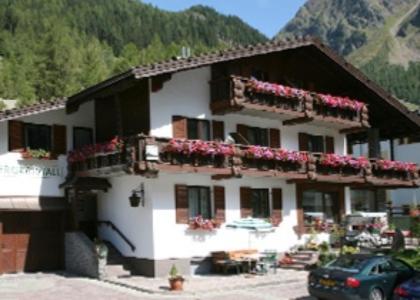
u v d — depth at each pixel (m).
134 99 23.03
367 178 27.81
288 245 26.27
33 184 23.14
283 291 18.81
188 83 23.56
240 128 25.12
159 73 21.06
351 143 34.28
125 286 19.75
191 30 188.62
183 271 22.27
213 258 23.03
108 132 24.27
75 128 24.55
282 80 26.95
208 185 23.69
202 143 21.88
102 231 24.14
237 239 24.30
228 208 24.25
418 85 180.12
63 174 23.94
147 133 22.22
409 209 34.62
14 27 126.00
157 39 146.25
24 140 23.11
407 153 40.16
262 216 25.69
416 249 24.27
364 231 28.02
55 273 22.84
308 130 28.12
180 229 22.45
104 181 23.88
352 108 27.58
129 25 165.12
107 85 21.81
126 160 20.83
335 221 28.94
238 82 23.27
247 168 23.28
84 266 22.44
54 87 88.94
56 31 110.50
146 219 22.03
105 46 134.00
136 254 22.38
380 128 31.72
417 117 30.00
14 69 89.44
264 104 24.05
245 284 20.00
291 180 26.03
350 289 15.08
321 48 26.45
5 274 22.48
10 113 21.83
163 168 20.81
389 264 15.92
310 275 16.20
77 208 23.86
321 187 28.14
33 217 23.42
